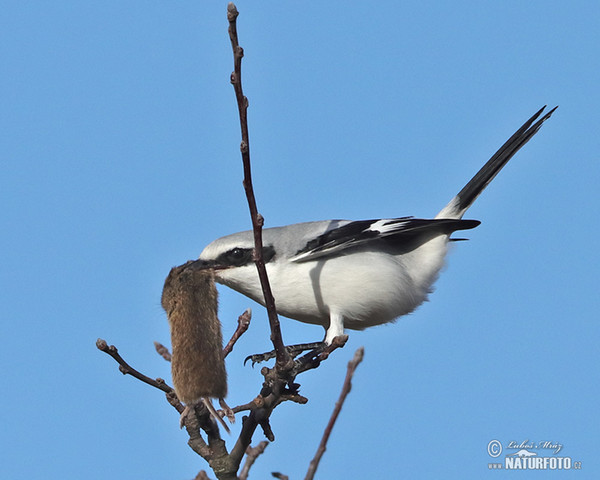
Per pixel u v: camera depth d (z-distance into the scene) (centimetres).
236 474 765
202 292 748
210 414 776
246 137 660
